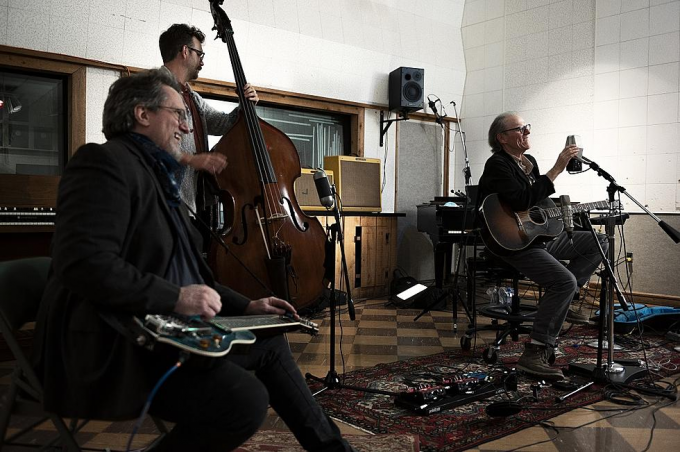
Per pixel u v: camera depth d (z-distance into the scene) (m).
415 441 2.31
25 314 1.48
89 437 2.35
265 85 5.43
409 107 6.24
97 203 1.29
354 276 5.74
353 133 6.28
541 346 3.23
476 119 7.03
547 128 6.34
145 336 1.23
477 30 6.99
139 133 1.49
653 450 2.29
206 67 5.04
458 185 7.12
